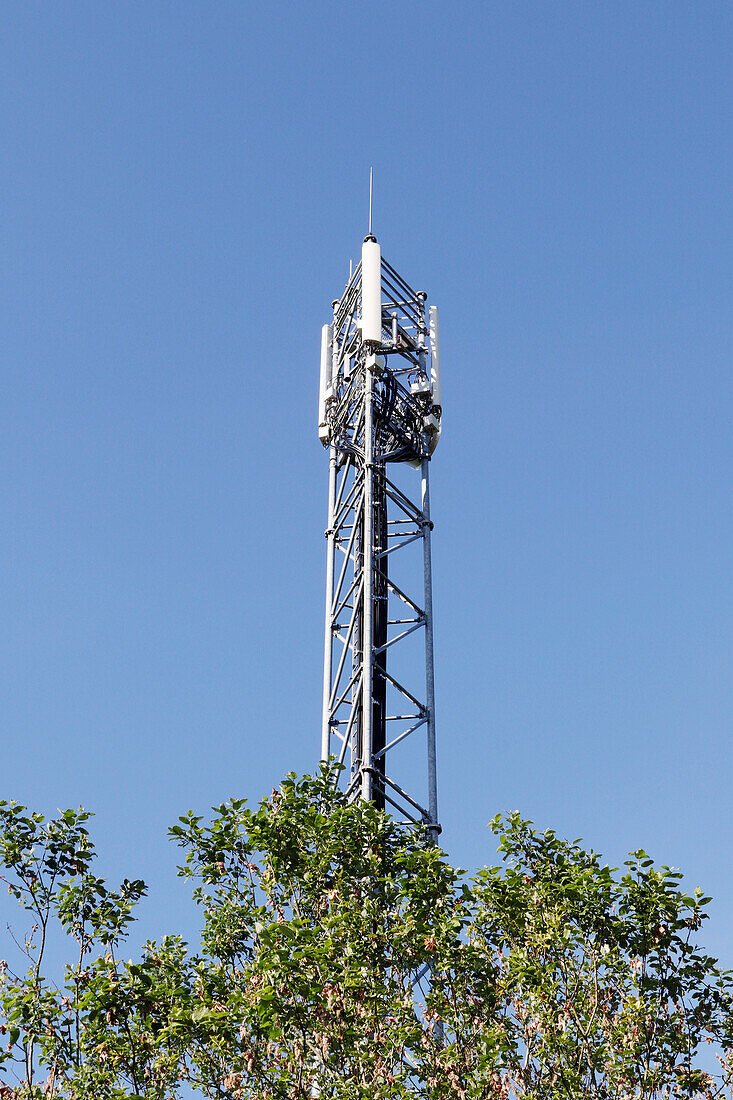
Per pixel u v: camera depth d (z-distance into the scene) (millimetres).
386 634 40344
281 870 25625
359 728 38062
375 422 42906
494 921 25328
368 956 24188
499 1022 23859
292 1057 22562
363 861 25938
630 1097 23297
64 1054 23250
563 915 25062
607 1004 24203
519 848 26766
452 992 24047
